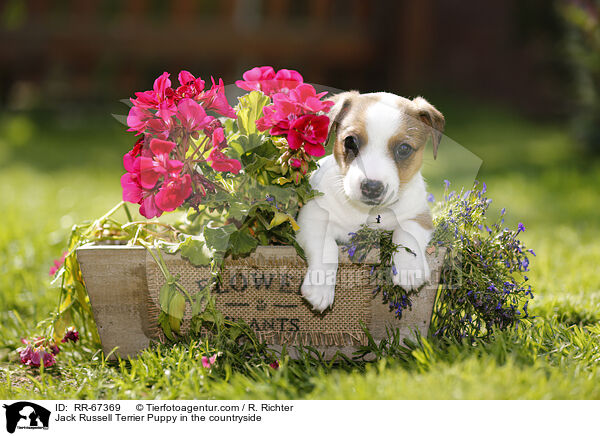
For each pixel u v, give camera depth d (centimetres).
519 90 1093
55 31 981
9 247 404
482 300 246
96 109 991
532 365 225
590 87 721
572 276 346
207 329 245
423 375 215
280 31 1020
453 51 1131
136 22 1005
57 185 620
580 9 687
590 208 552
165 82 242
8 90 1000
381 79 1068
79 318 280
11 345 275
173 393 217
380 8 1053
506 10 1104
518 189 619
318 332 245
